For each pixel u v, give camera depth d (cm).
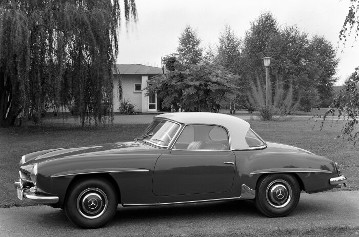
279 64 4928
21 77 1656
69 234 580
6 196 775
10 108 2044
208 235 572
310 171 675
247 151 668
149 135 702
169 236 567
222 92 1639
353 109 537
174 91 1653
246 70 4869
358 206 738
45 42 1698
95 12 1814
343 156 1271
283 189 671
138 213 694
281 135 1830
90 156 610
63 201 594
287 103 3189
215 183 646
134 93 3988
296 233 592
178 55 1758
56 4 1788
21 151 1299
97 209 606
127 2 2055
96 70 1827
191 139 650
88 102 1886
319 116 749
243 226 615
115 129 1959
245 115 3603
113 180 614
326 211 705
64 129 1955
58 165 591
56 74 1717
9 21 1627
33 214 679
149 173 619
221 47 5031
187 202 639
